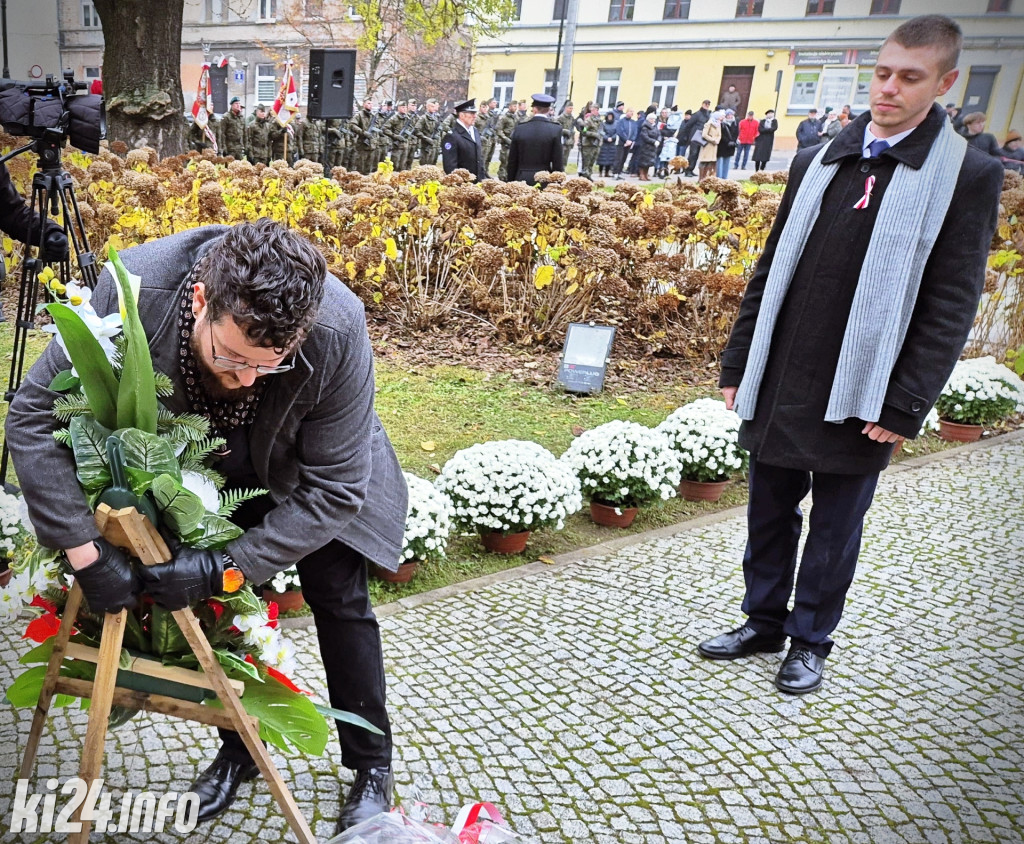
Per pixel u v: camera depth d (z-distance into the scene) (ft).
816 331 8.95
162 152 33.47
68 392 5.18
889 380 8.61
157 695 5.73
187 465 5.35
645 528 13.96
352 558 6.70
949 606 11.74
